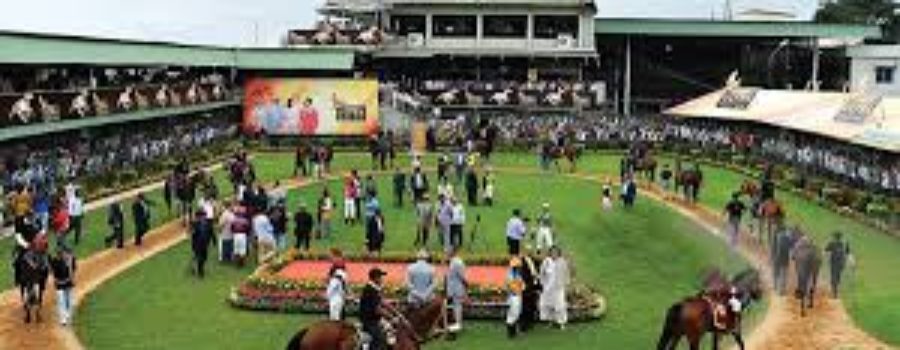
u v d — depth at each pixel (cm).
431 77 9175
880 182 4928
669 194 5425
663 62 9938
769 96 7206
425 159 6862
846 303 3095
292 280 3077
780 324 2867
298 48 8088
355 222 4481
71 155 5131
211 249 3838
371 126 7656
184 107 6756
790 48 9919
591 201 5169
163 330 2734
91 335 2678
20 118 4566
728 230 4175
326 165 6141
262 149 7350
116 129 6378
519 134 7488
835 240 3198
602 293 3234
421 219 3934
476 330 2773
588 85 8531
